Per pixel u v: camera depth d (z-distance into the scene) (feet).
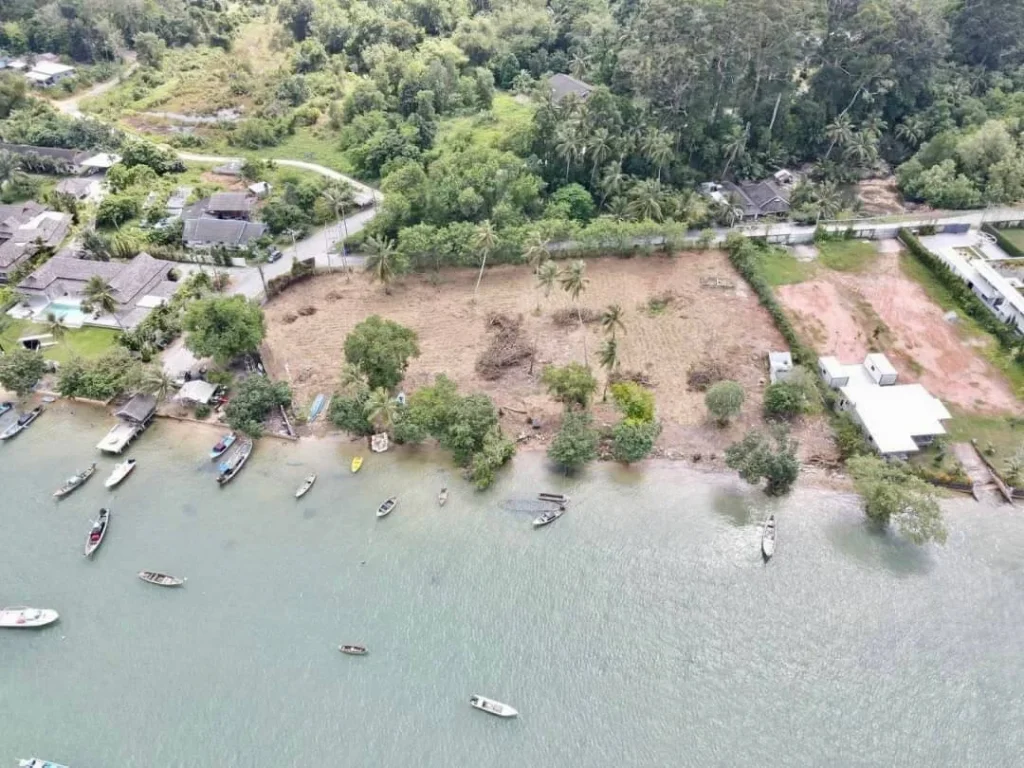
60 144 613.11
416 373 405.59
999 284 433.89
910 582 300.20
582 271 420.77
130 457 360.28
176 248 500.33
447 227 485.97
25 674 272.51
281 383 377.09
